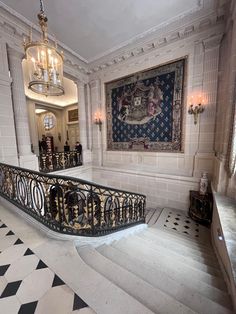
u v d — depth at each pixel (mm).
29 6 3402
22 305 1188
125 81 5480
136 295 1304
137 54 5039
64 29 4137
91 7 3465
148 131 5168
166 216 4305
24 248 1875
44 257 1720
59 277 1441
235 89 2760
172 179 4777
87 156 6660
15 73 4137
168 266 1917
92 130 6660
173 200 4824
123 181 5898
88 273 1489
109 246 2283
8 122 4004
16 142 4270
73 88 7965
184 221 4035
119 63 5488
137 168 5547
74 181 2055
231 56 2920
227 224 2094
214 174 3803
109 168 6195
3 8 3441
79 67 5871
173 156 4762
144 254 2189
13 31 3945
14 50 4059
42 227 2266
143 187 5418
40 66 2355
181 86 4430
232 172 2812
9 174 3111
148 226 3848
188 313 1134
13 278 1438
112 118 5992
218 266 2090
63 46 4852
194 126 4324
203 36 3988
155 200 5191
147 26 4109
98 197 2375
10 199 3145
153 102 4957
